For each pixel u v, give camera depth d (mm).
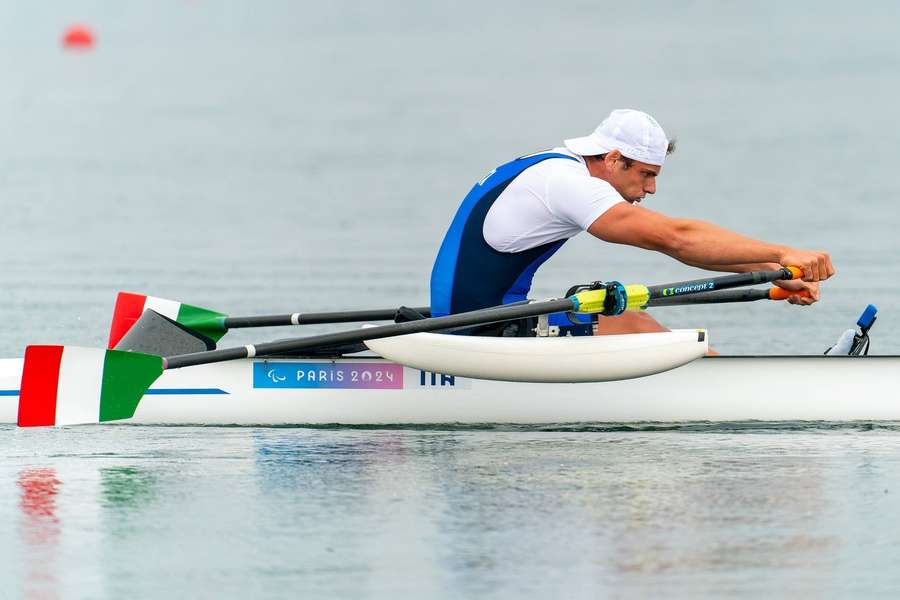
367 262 55781
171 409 30109
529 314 27188
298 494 23359
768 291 29891
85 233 64125
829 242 58781
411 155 96688
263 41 199000
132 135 110812
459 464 25781
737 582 18500
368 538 20594
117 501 22922
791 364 29844
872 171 82312
